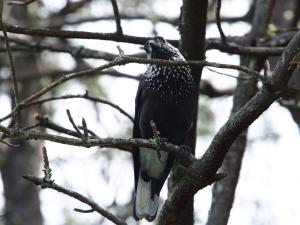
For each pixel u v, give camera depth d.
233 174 11.43
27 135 8.04
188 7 9.76
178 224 9.77
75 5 18.66
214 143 8.29
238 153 11.59
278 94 7.92
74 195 8.55
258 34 13.02
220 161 8.37
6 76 18.62
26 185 19.31
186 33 9.95
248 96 12.00
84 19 17.42
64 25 17.62
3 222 19.16
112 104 10.76
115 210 15.70
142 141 8.71
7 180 19.48
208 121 17.27
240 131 8.16
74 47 13.24
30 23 17.89
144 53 13.22
